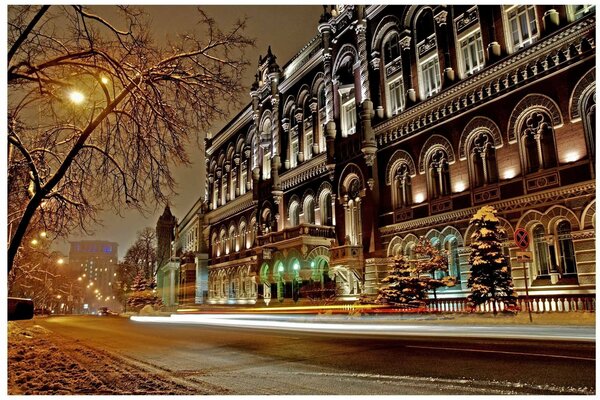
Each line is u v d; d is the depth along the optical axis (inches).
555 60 772.0
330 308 1147.3
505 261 758.5
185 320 1489.9
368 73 1214.9
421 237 977.5
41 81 422.0
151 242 3572.8
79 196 529.3
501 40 882.8
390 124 1112.2
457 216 925.8
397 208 1082.1
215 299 2102.6
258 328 890.7
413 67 1082.7
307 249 1288.1
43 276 2271.2
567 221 748.0
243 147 2015.3
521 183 812.6
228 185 2119.8
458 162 938.1
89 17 417.1
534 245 792.3
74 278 4982.8
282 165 1624.0
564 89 759.1
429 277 917.2
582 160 725.3
